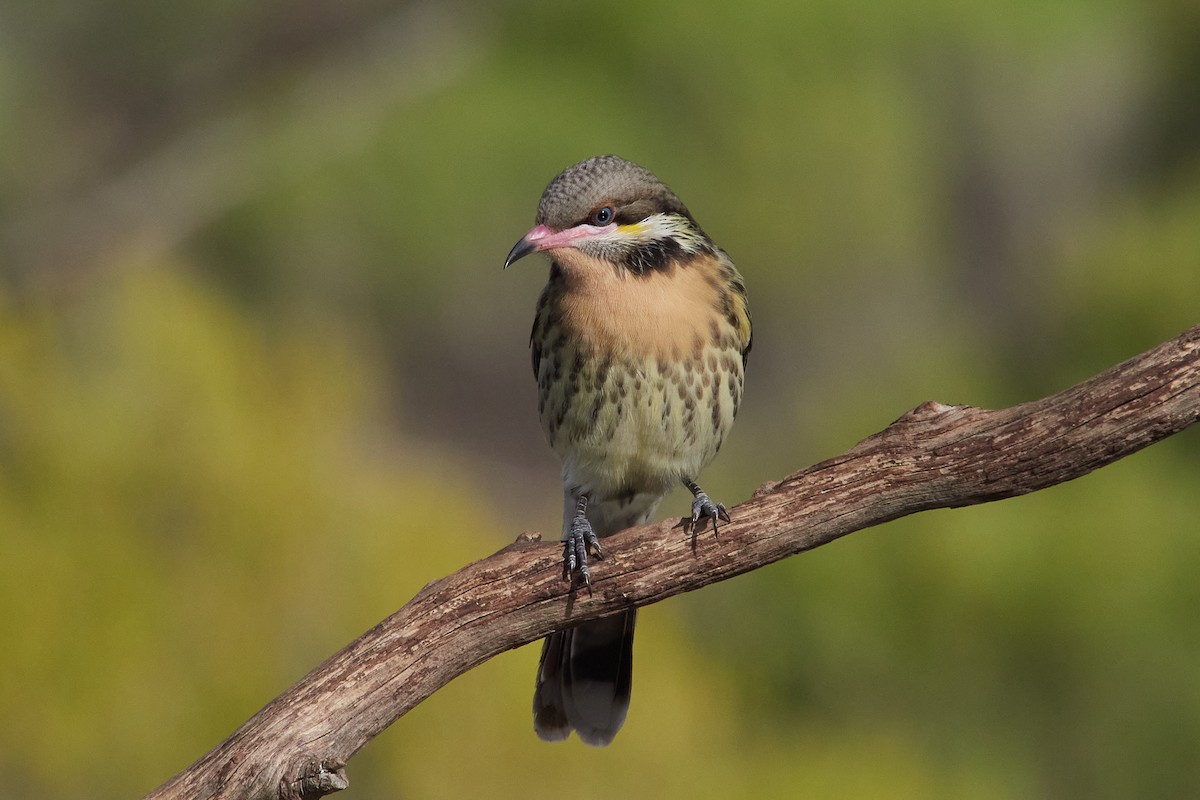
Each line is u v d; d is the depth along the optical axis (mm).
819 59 14156
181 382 10812
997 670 12547
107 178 16922
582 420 8734
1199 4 17078
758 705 12406
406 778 10242
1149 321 13609
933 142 18438
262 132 15422
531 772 10438
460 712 10367
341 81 15461
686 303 8539
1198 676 12266
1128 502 12461
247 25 17078
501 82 14109
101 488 10453
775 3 13945
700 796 10922
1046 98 20328
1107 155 20656
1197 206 14258
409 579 10719
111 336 10977
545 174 13836
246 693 10258
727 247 15367
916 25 14148
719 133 14273
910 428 6711
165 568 10414
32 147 17328
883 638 12492
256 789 6668
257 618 10422
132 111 17328
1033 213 21188
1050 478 6555
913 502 6754
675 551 6980
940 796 11922
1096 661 12367
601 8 14086
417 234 14109
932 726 12594
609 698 8789
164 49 17188
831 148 14648
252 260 14633
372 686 6828
